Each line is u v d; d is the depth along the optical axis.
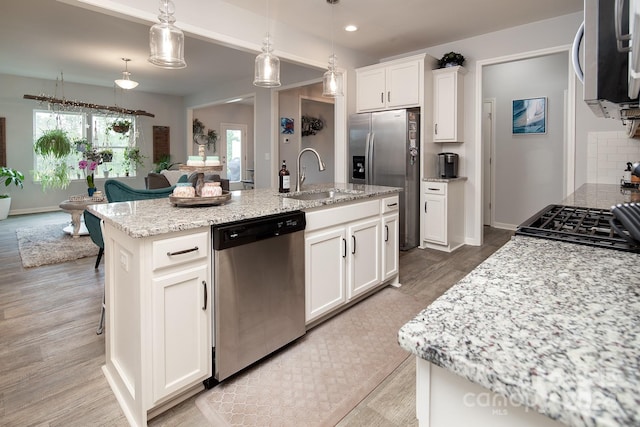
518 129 5.41
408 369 2.01
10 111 6.89
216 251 1.74
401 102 4.49
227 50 4.96
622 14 0.75
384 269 3.00
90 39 4.66
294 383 1.88
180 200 2.01
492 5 3.47
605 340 0.53
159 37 2.08
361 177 4.73
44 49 5.10
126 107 8.11
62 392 1.81
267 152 6.38
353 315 2.65
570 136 3.78
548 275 0.84
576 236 1.20
